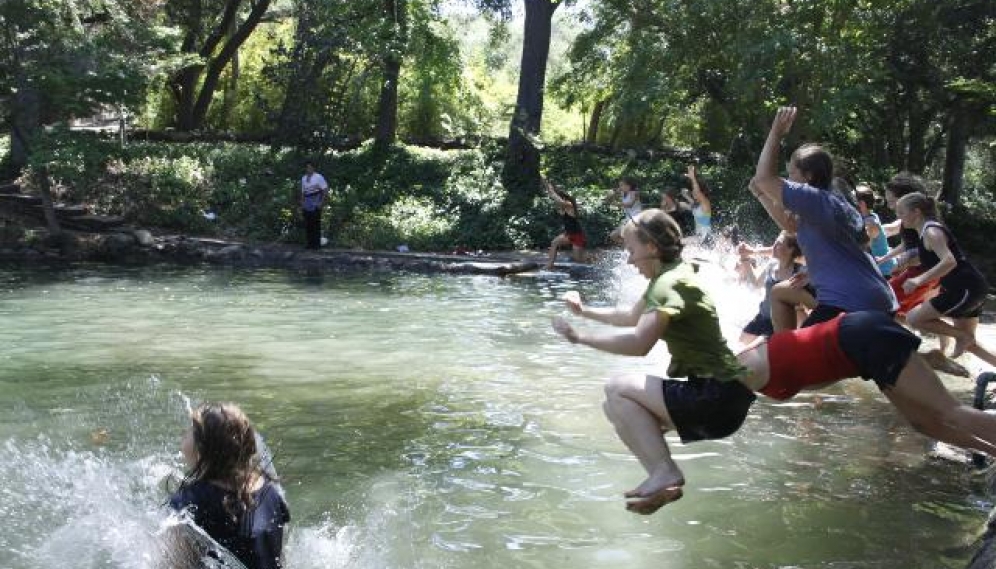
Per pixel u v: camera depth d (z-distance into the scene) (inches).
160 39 852.0
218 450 161.5
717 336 166.7
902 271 333.7
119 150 838.5
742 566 181.5
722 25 915.4
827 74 890.1
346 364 356.2
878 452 255.0
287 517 169.0
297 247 791.7
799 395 318.3
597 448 254.7
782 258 305.0
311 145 986.7
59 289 558.9
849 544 192.2
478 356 374.6
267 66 1027.9
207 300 525.3
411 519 203.0
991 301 598.2
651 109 992.9
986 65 1047.6
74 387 311.6
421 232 846.5
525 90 1055.0
